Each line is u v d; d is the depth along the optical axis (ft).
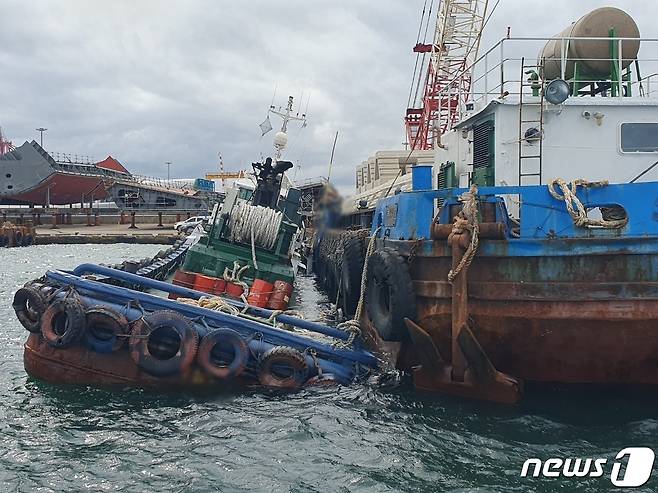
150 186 276.82
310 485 24.30
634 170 36.47
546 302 29.96
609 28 39.55
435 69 106.32
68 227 241.35
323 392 34.78
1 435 29.22
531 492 23.45
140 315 35.53
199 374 34.53
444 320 32.22
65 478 24.98
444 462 26.02
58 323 36.17
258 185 63.41
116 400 33.76
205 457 26.81
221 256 51.55
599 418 30.22
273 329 36.42
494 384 31.19
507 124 36.70
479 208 31.42
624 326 29.53
